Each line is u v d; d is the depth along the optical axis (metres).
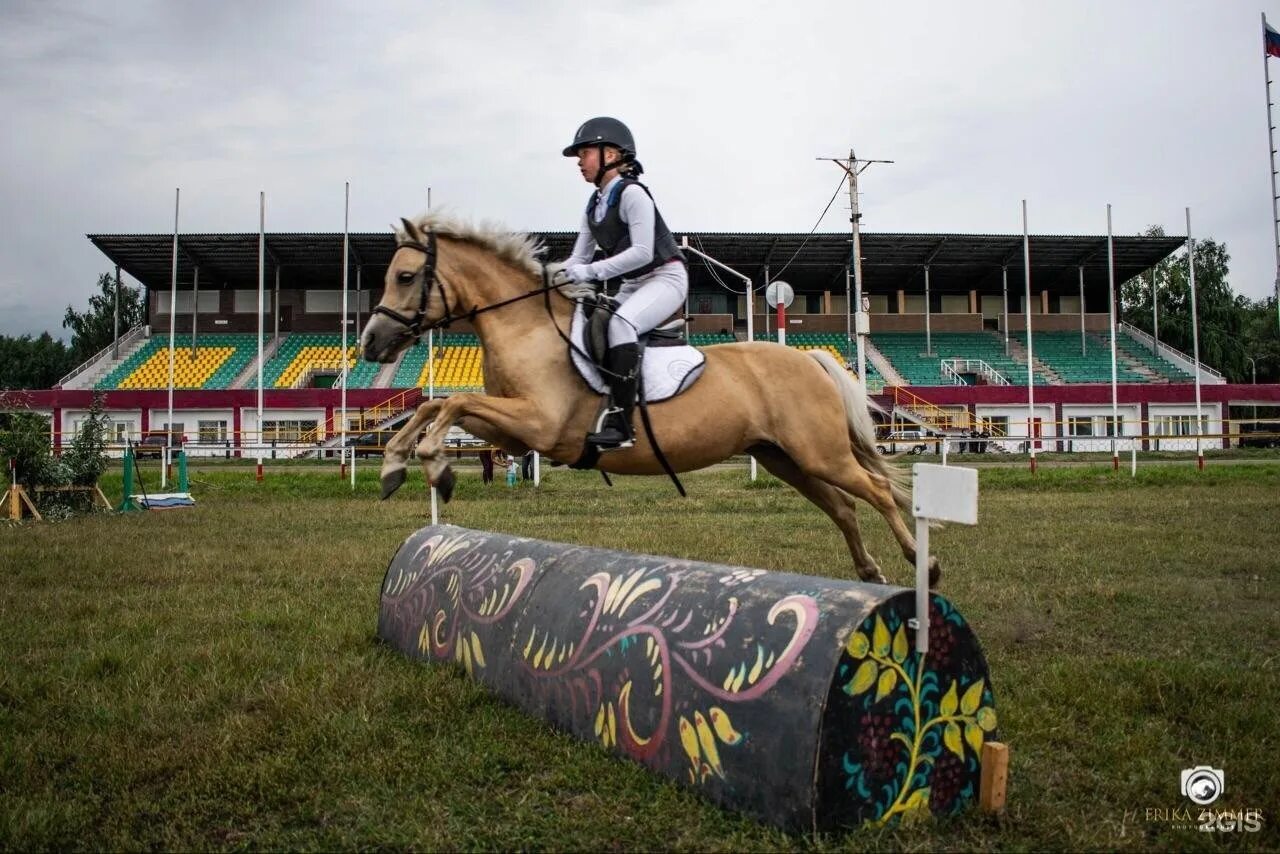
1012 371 42.19
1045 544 9.72
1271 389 37.00
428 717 4.22
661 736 3.48
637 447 5.09
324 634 5.91
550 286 4.97
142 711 4.38
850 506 6.20
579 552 4.62
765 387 5.52
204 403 36.91
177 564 9.12
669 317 5.32
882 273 45.19
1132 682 4.64
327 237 39.62
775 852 2.86
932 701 3.15
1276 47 19.97
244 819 3.30
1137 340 46.47
